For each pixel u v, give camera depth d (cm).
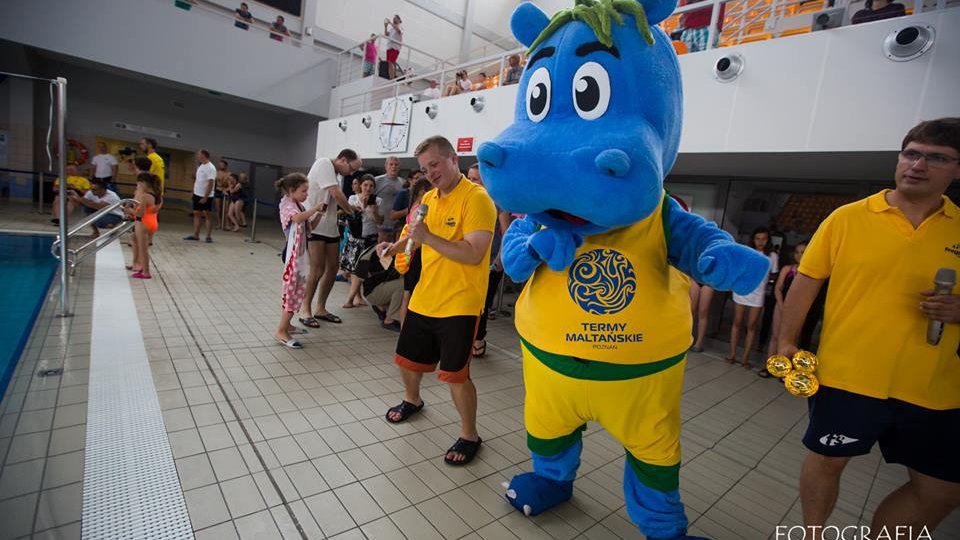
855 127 356
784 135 389
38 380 281
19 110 1108
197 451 227
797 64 382
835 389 166
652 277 153
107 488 193
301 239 388
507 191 140
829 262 171
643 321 150
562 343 158
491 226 238
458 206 238
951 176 144
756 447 305
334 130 1099
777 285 486
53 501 181
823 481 176
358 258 511
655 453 161
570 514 210
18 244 688
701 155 462
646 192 125
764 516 226
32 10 909
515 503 204
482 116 710
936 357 150
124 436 232
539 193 135
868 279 159
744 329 588
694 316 579
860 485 267
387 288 462
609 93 136
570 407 171
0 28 886
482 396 339
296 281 388
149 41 1031
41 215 954
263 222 1488
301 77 1251
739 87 413
